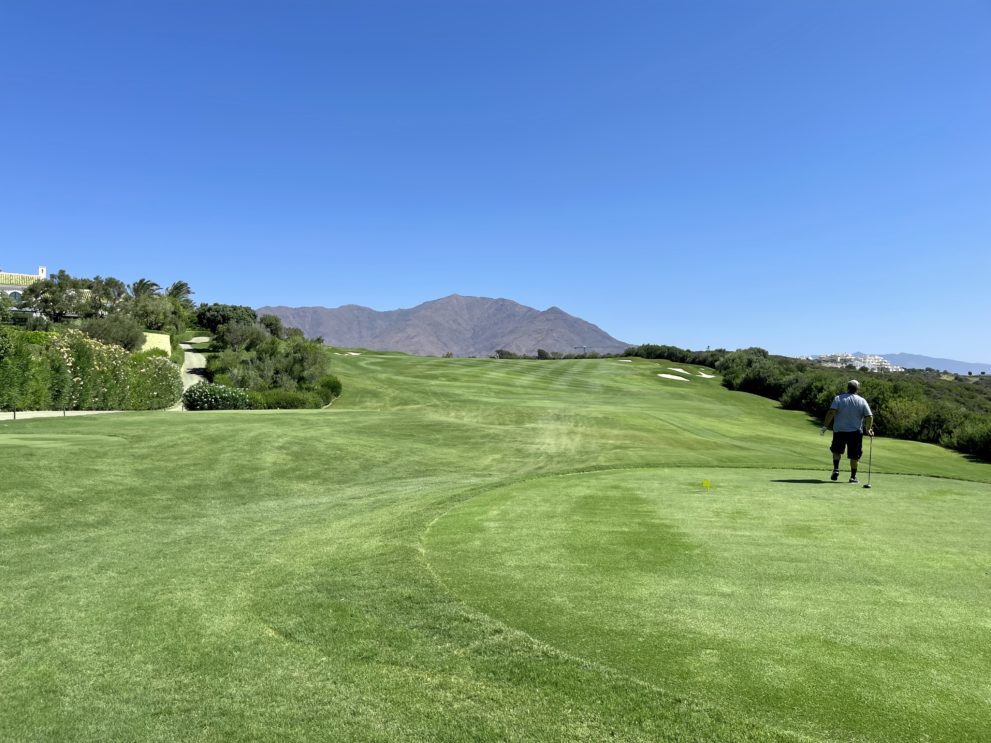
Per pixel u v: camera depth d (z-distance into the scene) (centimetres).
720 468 1230
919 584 477
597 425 2625
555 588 484
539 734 299
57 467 1127
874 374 5553
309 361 3956
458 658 377
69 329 2647
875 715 296
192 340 7106
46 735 334
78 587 602
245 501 1108
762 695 316
